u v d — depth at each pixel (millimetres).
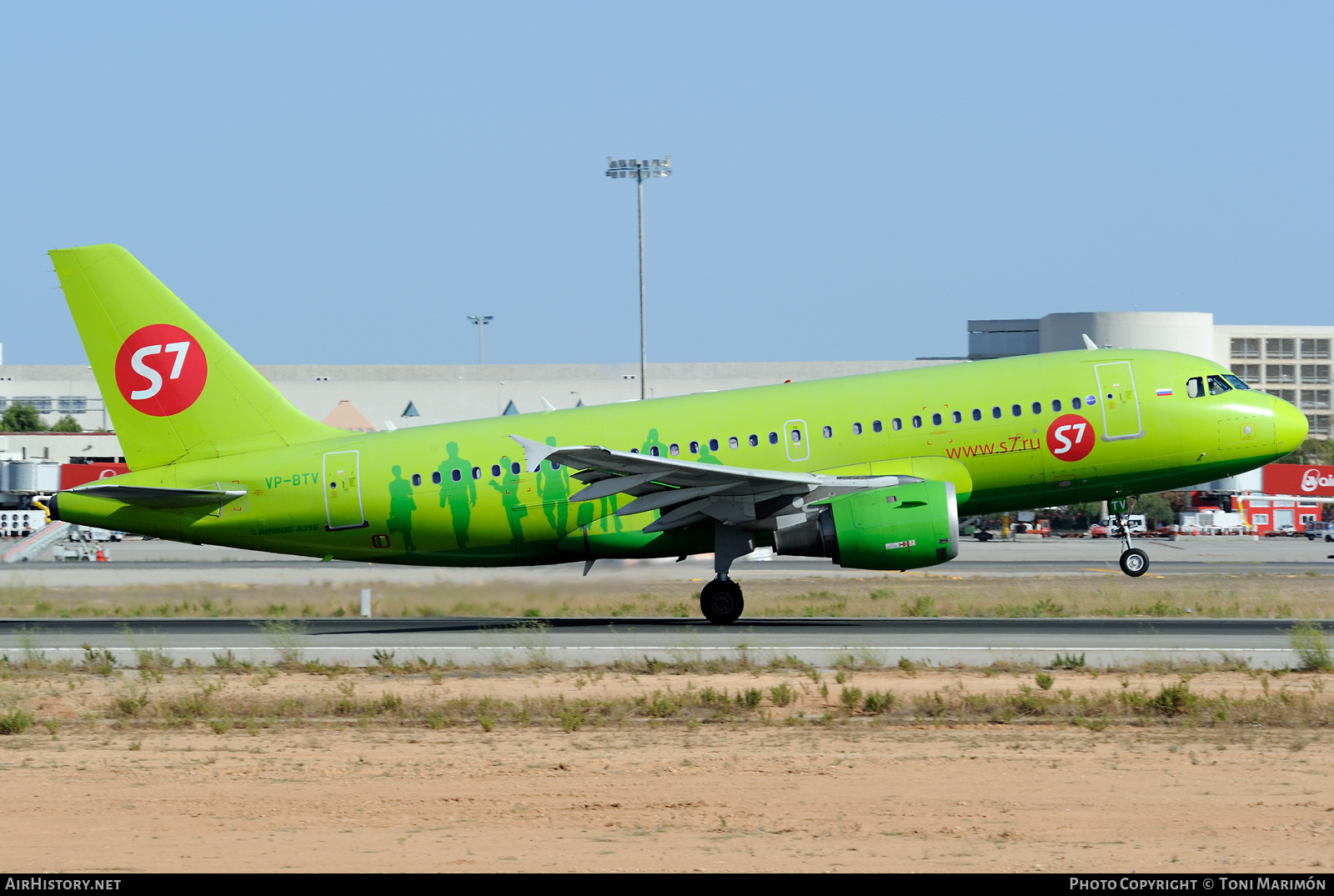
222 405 117812
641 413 116062
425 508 114875
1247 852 41781
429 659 93375
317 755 58750
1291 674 81938
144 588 157125
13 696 77750
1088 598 141125
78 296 116750
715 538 113625
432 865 40531
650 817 46656
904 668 84375
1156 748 58688
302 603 139000
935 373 116250
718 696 72562
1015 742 60719
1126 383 114000
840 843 42906
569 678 83312
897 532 106125
